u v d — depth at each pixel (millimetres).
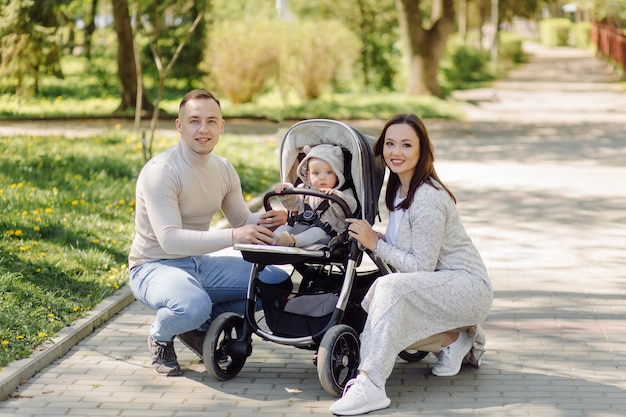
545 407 4871
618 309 6887
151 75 29234
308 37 26328
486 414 4773
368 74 31797
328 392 5027
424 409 4848
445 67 34656
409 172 5125
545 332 6297
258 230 5012
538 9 47906
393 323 4836
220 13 31953
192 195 5336
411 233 5070
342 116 22750
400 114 5102
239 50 25359
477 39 49531
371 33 31625
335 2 31766
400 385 5250
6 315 5844
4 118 20500
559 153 16609
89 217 8789
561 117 23406
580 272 8078
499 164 15133
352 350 5156
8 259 7008
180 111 5301
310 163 5211
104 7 30906
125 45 22438
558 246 9117
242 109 23953
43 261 7141
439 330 5051
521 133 19969
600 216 10672
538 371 5488
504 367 5566
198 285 5242
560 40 67750
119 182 11078
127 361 5676
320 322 5145
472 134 19828
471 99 28047
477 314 5152
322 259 5156
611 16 49812
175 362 5449
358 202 5270
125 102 22766
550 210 11047
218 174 5492
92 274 7176
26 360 5371
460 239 5168
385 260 5078
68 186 10398
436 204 5004
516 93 30812
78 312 6375
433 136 19406
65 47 24609
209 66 26500
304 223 5277
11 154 12312
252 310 5285
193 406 4910
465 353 5340
